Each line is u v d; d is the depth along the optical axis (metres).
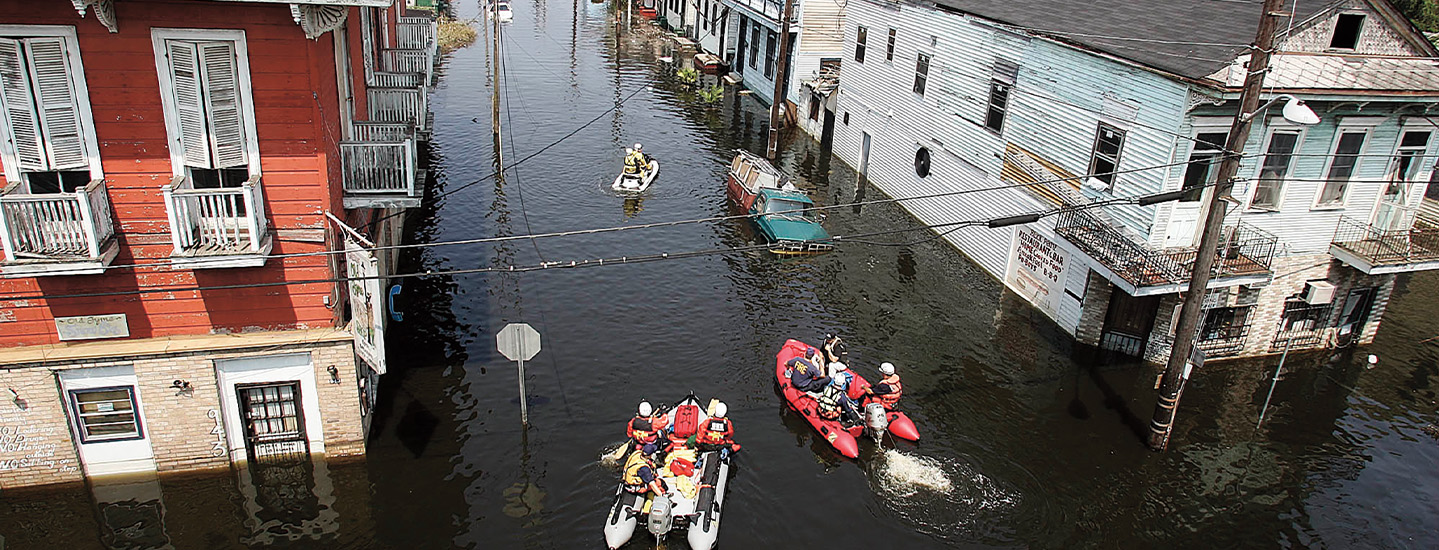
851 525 13.99
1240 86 15.11
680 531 13.62
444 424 15.79
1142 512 14.65
